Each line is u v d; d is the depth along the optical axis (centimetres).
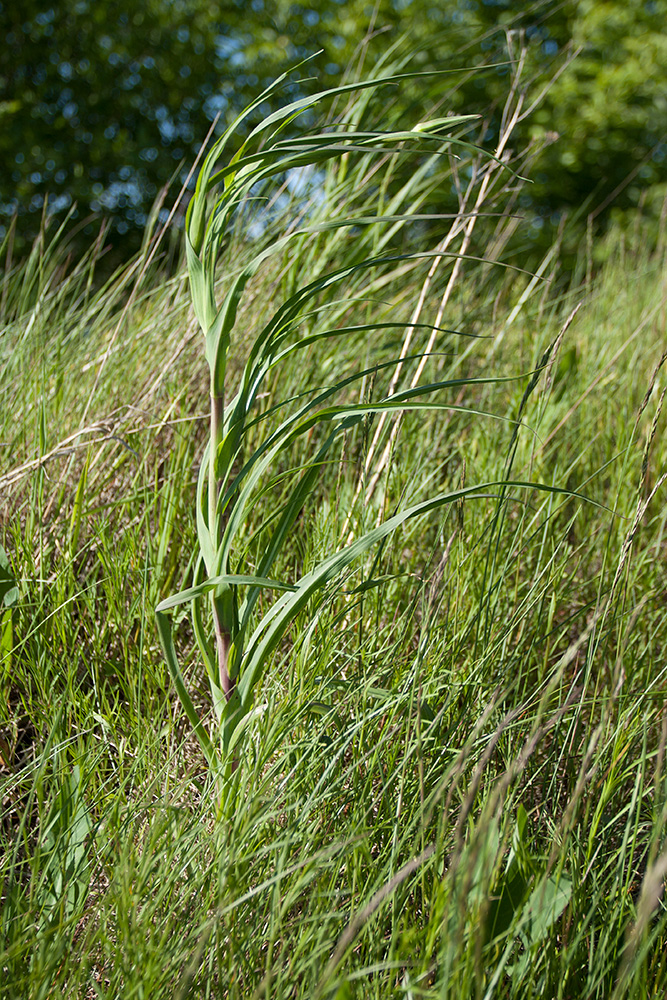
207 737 122
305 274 256
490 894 104
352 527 178
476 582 175
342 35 866
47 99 785
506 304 310
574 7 987
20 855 133
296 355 249
